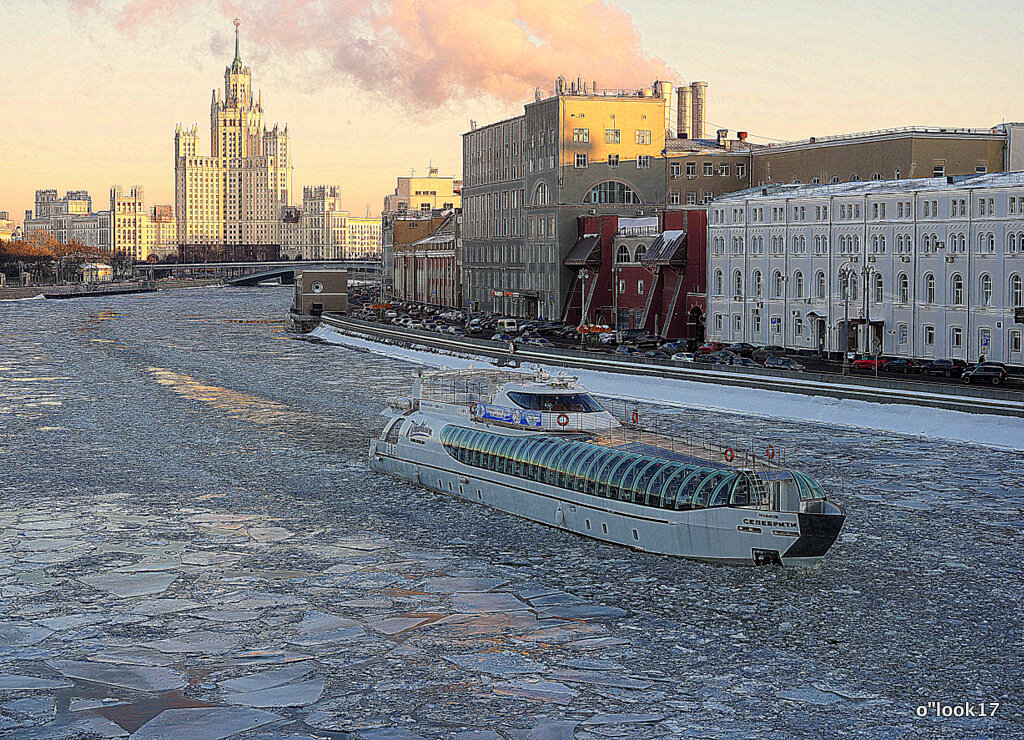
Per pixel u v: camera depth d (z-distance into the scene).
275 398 108.88
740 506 48.84
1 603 45.00
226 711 34.72
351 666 38.34
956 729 33.22
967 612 43.75
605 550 52.81
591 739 32.69
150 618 43.31
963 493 63.69
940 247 113.06
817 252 127.81
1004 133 154.88
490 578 48.53
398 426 70.75
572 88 192.50
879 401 89.62
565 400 64.94
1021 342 105.00
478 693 36.03
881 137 156.88
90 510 60.69
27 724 33.84
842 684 36.72
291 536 55.53
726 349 133.25
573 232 186.50
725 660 38.84
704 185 190.38
